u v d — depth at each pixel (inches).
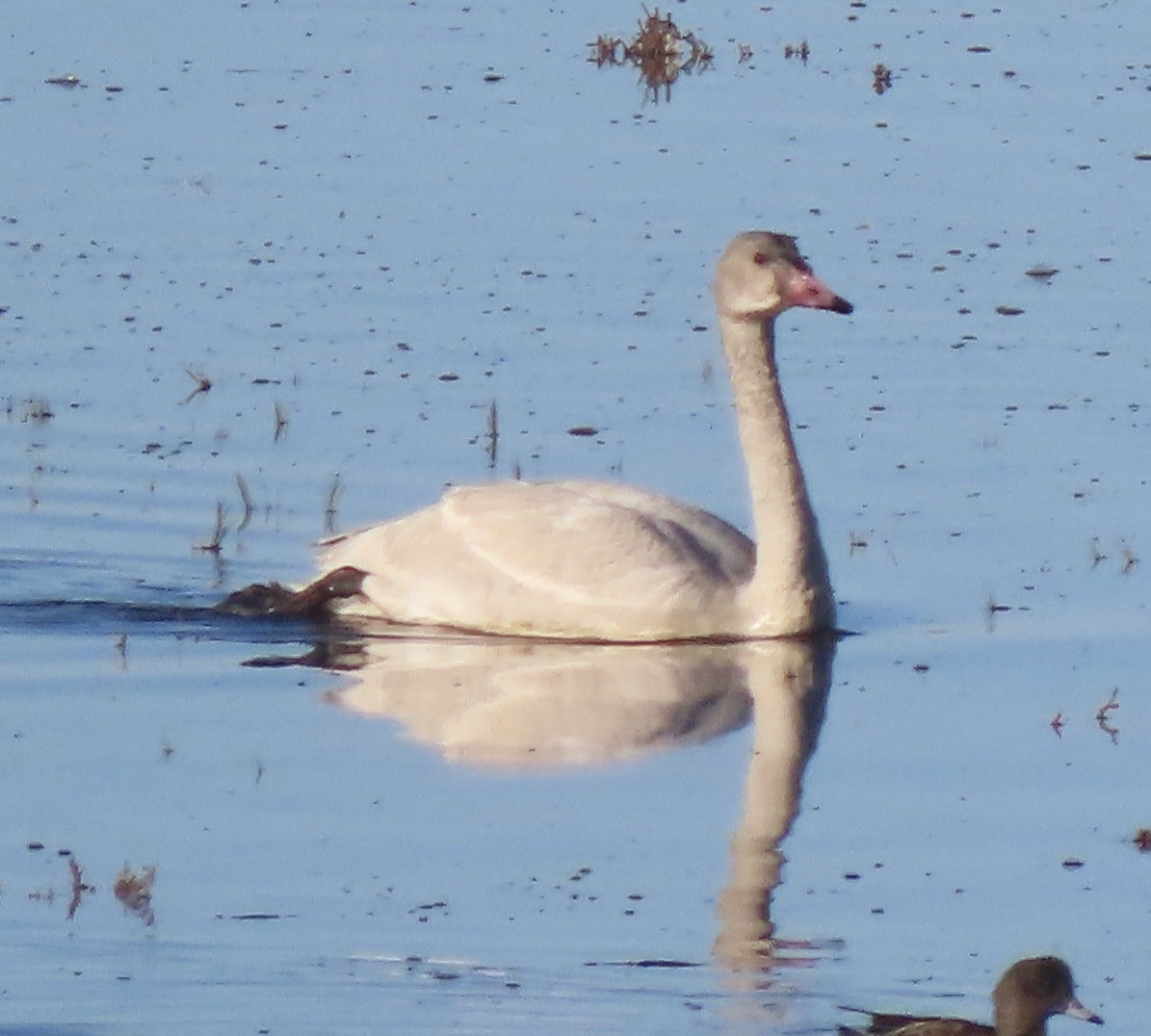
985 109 1163.9
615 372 853.2
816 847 531.8
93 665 648.4
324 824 541.3
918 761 583.5
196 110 1153.4
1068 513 744.3
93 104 1161.4
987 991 464.1
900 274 949.8
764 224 1003.3
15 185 1044.5
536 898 502.6
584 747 590.9
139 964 467.2
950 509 748.6
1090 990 464.1
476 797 557.6
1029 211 1021.2
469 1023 446.0
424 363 857.5
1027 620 674.8
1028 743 592.4
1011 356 867.4
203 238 979.9
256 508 751.1
